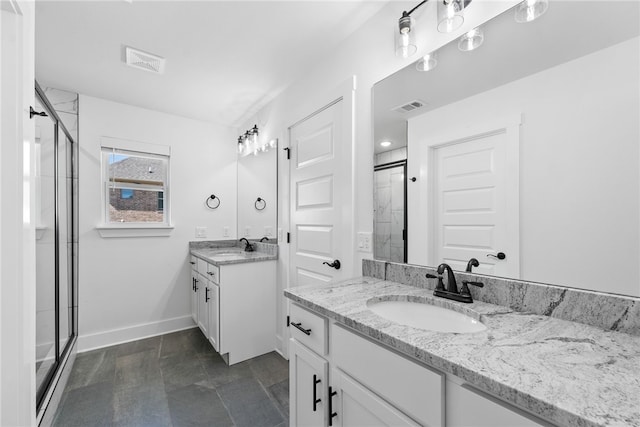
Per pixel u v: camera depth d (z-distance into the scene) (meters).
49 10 1.49
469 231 1.14
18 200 0.93
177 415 1.63
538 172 0.95
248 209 3.06
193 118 3.10
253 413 1.65
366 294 1.19
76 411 1.65
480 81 1.11
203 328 2.61
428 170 1.30
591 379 0.54
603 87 0.82
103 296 2.59
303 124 2.20
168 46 1.84
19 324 0.92
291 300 1.23
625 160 0.78
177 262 2.98
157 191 2.93
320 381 1.04
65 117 2.43
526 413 0.53
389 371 0.78
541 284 0.94
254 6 1.50
